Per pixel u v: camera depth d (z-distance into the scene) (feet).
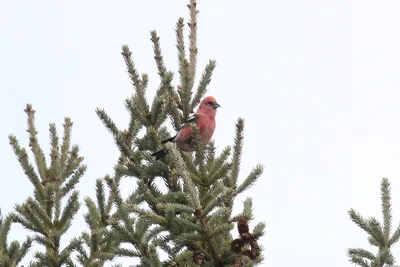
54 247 41.24
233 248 31.60
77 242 40.11
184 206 30.78
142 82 39.45
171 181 36.70
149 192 34.94
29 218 41.37
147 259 31.09
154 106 37.91
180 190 36.78
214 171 34.42
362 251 30.55
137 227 32.19
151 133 36.81
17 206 40.98
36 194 43.83
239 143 34.99
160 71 40.57
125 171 37.22
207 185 34.47
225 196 30.50
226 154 34.94
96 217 41.11
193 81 41.70
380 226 30.81
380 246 30.83
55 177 45.37
